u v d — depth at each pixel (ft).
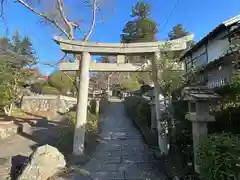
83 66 20.34
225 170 7.71
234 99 15.64
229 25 23.21
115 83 82.89
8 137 26.78
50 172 15.05
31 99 44.83
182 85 16.65
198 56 33.06
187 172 13.14
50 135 27.12
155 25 64.34
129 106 45.47
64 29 33.53
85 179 14.90
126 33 70.49
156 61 18.92
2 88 34.99
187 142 15.75
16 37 49.39
